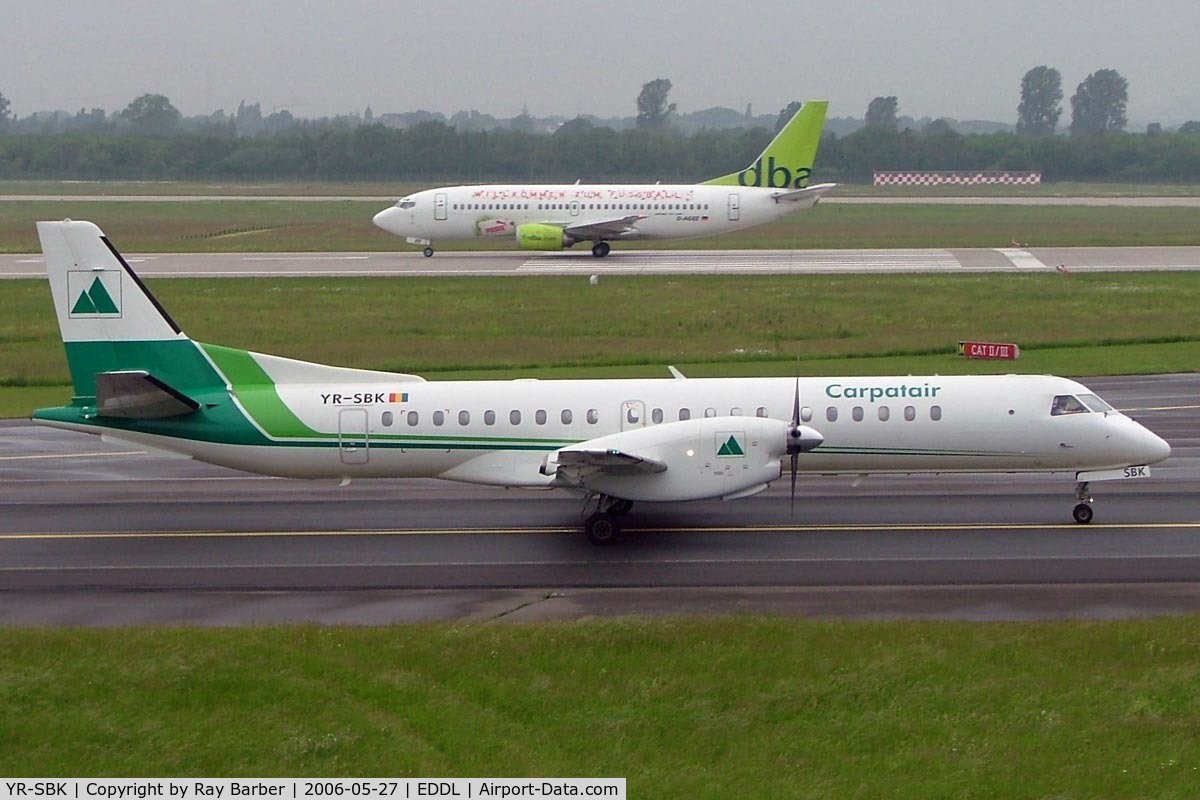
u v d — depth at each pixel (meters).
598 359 137.38
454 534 74.00
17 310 175.88
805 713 46.09
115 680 49.19
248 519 78.44
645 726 45.31
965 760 42.56
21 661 51.09
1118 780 41.12
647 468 68.56
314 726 45.47
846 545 70.06
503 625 55.91
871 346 143.62
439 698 47.62
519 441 74.62
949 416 73.56
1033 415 73.44
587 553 69.44
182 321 163.50
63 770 42.62
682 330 156.25
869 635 53.19
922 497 81.38
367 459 75.19
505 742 44.34
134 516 79.62
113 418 74.38
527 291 189.62
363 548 71.19
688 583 63.53
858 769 42.25
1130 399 113.19
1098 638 52.38
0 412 115.69
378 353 142.12
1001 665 49.84
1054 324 157.38
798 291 187.88
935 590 61.34
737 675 49.19
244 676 49.50
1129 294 181.25
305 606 60.59
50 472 92.75
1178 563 65.19
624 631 53.56
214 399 75.00
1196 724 44.56
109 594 62.94
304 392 75.44
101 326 74.62
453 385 76.31
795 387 75.06
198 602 61.50
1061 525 73.56
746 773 42.09
